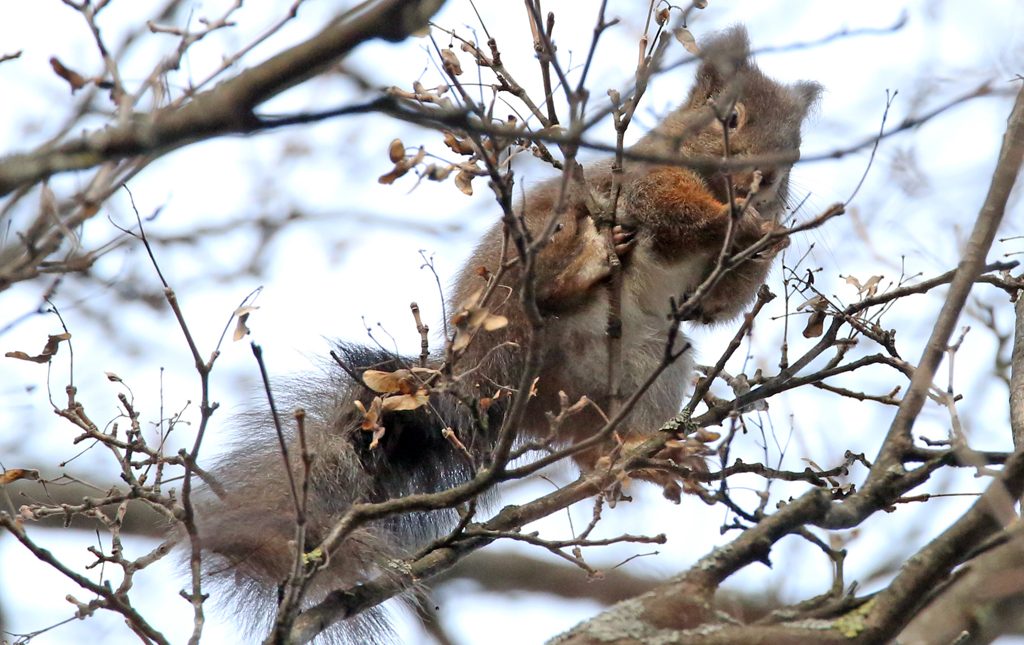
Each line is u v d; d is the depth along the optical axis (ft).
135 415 25.29
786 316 27.84
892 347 27.50
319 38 16.35
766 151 37.93
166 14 20.93
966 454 22.44
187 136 16.55
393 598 30.63
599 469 27.02
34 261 19.02
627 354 37.11
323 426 34.99
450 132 24.17
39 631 24.82
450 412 34.71
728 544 22.00
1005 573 20.06
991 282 28.76
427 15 16.25
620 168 31.40
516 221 21.71
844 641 20.26
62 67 19.34
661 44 23.97
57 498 43.34
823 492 22.38
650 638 20.72
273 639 22.15
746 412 29.81
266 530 28.45
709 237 37.22
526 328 35.63
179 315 22.40
